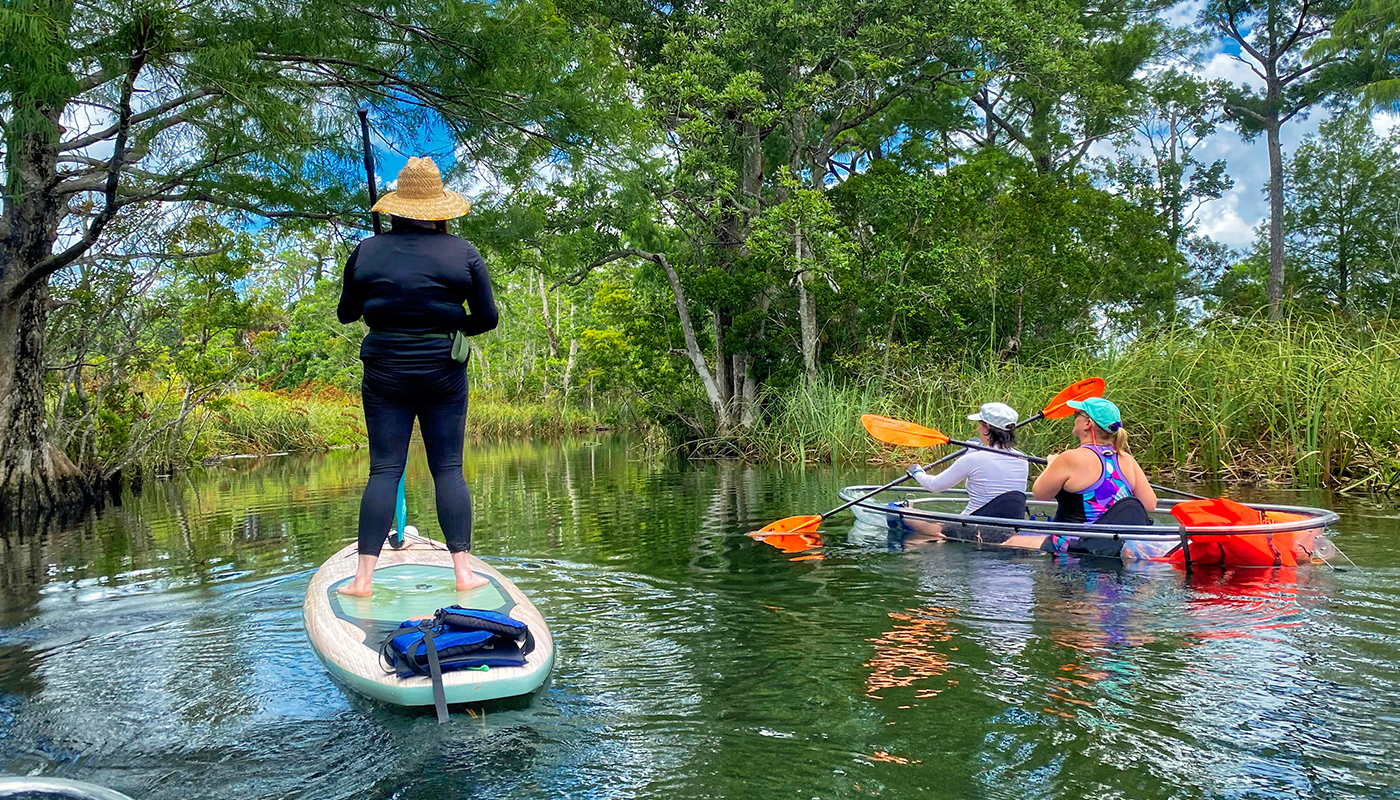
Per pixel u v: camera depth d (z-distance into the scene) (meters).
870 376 15.92
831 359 17.75
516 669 2.92
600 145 11.41
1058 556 5.13
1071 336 16.94
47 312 10.45
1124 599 4.05
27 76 6.22
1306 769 2.29
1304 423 8.90
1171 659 3.15
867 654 3.32
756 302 18.53
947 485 5.98
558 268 14.05
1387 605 3.82
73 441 11.58
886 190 17.05
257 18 7.82
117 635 3.93
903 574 4.74
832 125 19.30
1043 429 11.34
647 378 18.58
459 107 10.15
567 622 3.92
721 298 17.25
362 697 2.96
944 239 16.91
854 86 18.06
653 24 18.77
